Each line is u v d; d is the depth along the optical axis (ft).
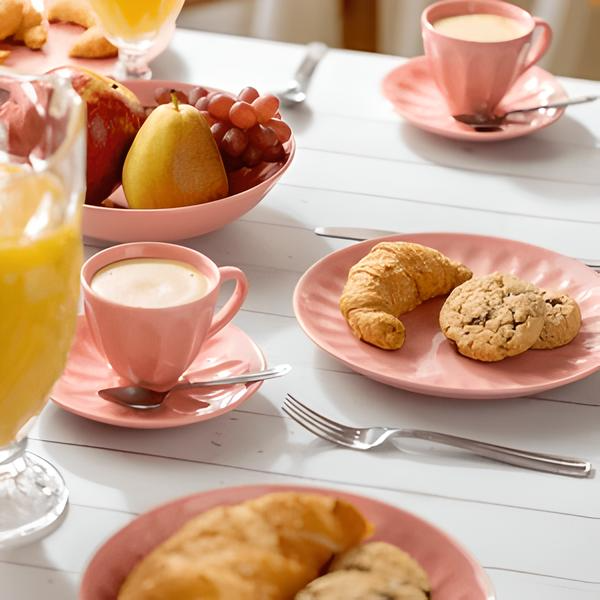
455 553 4.84
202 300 5.28
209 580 4.72
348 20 11.29
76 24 7.16
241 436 5.30
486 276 5.64
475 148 6.69
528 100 6.94
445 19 6.86
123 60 6.86
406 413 5.41
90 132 5.89
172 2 6.74
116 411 5.28
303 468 5.22
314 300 5.66
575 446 5.34
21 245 4.78
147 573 4.74
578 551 5.04
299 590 4.78
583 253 6.11
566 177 6.54
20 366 4.87
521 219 6.27
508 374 5.48
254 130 6.05
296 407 5.35
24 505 5.03
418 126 6.73
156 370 5.32
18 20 6.93
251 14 11.40
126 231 5.86
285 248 6.05
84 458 5.21
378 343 5.51
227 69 7.07
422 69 7.10
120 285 5.34
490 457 5.26
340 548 4.85
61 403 5.28
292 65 7.16
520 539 5.06
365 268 5.64
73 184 4.84
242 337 5.55
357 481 5.19
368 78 7.13
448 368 5.50
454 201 6.35
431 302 5.74
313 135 6.69
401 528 4.90
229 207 5.90
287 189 6.36
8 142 4.96
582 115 6.96
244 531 4.81
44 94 4.90
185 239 6.02
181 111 5.88
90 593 4.73
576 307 5.59
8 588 4.89
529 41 6.66
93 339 5.40
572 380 5.42
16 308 4.82
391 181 6.45
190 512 4.90
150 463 5.21
